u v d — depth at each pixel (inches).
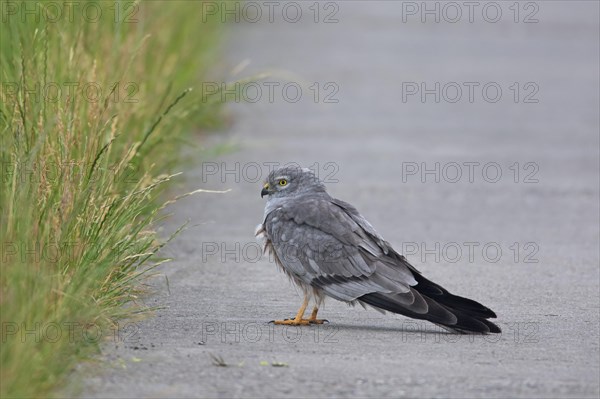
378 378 369.7
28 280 362.6
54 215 405.4
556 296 505.0
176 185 669.9
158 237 591.2
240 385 358.6
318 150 856.9
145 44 681.6
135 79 644.7
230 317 455.2
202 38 974.4
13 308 347.3
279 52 1264.8
